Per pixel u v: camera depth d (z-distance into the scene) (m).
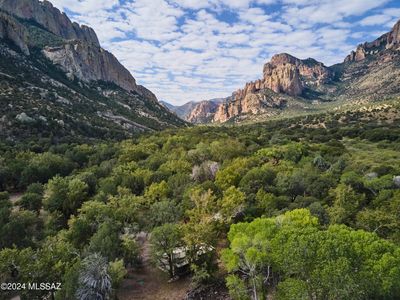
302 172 51.81
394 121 123.56
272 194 42.75
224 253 26.11
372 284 18.66
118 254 33.06
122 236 36.94
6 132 93.12
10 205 48.75
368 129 112.38
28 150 79.06
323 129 127.25
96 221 38.22
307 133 122.00
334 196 43.00
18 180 67.19
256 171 52.16
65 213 47.44
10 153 74.56
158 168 65.50
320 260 19.02
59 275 27.31
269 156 72.00
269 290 26.97
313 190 46.69
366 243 21.36
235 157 70.50
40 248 33.69
